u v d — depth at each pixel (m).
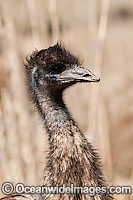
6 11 12.04
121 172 16.09
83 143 9.14
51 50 9.48
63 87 9.38
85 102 13.83
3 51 12.37
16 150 12.05
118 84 18.92
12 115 12.02
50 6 12.92
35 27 12.53
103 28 12.51
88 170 9.06
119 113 17.23
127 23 29.12
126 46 22.14
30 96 9.73
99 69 12.54
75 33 13.94
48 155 9.37
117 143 16.69
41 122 9.55
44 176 9.37
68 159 9.05
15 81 11.99
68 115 9.34
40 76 9.47
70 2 15.01
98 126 12.39
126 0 32.28
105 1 12.55
